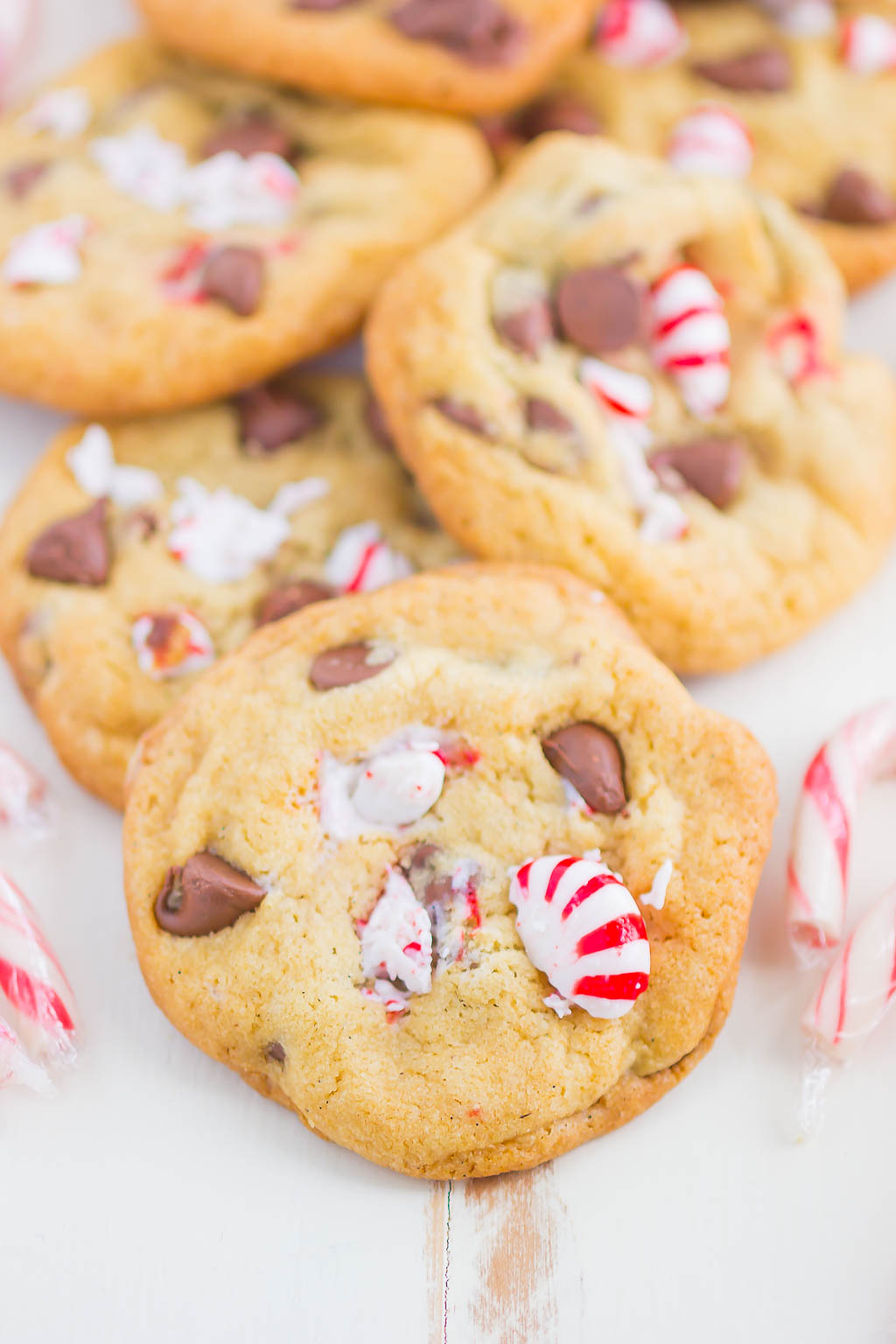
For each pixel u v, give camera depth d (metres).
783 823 0.29
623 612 0.29
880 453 0.31
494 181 0.33
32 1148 0.27
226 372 0.31
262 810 0.27
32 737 0.30
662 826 0.27
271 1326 0.26
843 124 0.33
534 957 0.27
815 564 0.30
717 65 0.34
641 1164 0.27
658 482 0.30
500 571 0.29
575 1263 0.27
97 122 0.33
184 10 0.32
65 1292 0.27
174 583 0.30
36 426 0.33
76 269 0.31
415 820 0.28
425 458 0.29
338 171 0.32
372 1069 0.27
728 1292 0.27
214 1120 0.27
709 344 0.30
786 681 0.31
